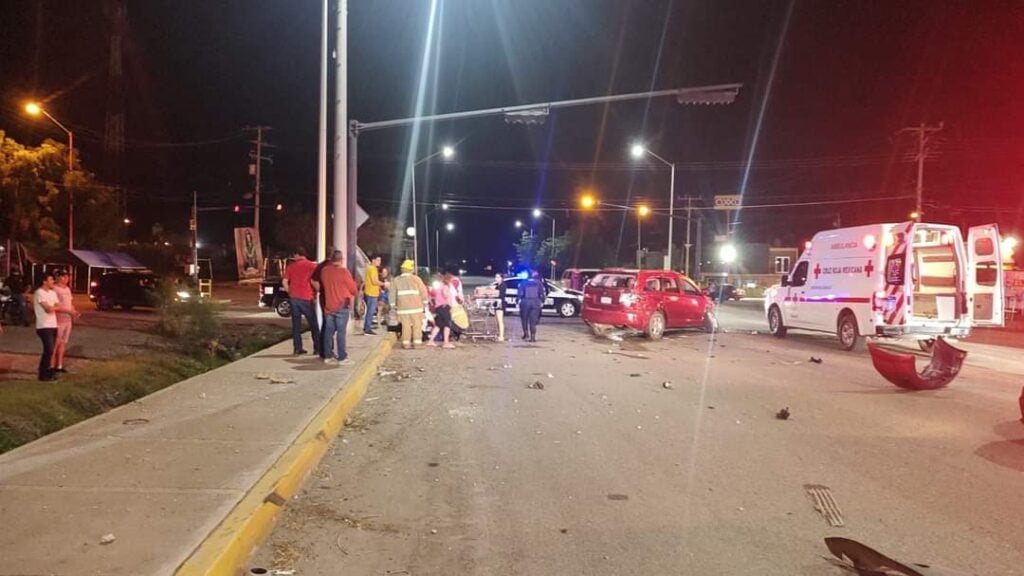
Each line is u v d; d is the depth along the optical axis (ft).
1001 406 35.32
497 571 15.79
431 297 58.70
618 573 15.78
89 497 18.01
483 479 22.53
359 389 35.12
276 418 27.30
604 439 27.84
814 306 63.62
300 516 18.99
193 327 54.39
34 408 28.78
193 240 168.96
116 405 32.71
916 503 20.59
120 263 144.77
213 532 15.83
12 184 130.31
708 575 15.71
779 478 22.88
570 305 94.68
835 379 43.39
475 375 43.19
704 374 44.98
